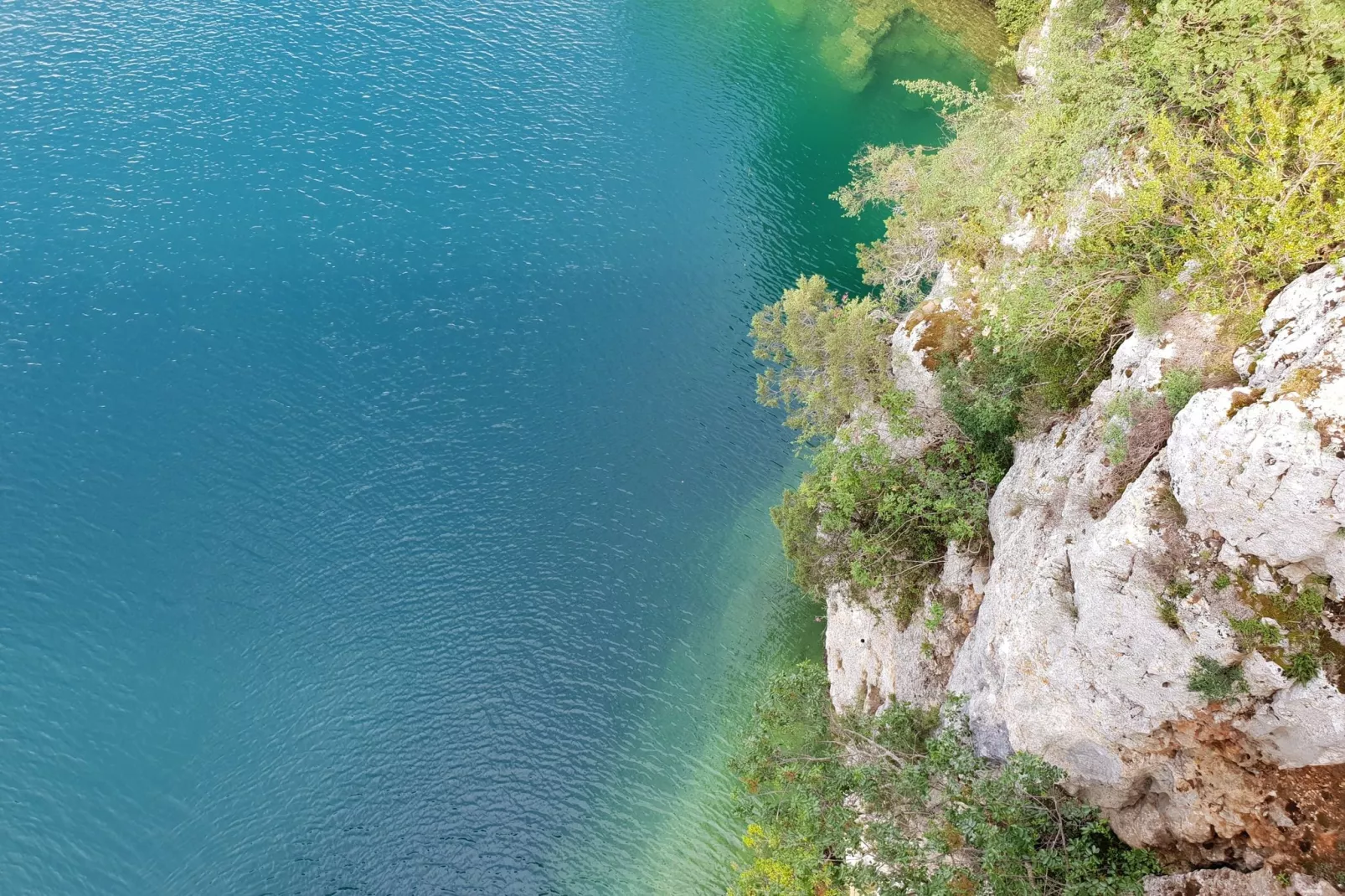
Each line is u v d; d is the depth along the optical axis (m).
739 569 50.69
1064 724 22.59
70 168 65.19
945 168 41.34
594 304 63.53
